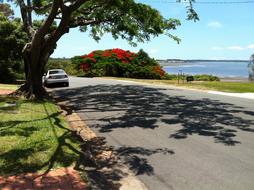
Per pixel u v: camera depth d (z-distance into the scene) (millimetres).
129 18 23438
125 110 15859
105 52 50781
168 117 13938
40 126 11625
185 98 19781
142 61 48312
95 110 16141
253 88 25359
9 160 7992
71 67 54219
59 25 20359
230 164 8062
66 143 9508
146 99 19547
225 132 11250
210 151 9125
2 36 34781
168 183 7004
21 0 22500
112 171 7703
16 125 11703
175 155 8828
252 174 7418
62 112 15141
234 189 6645
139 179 7238
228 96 20797
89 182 6926
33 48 20375
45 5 22984
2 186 6586
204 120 13211
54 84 29594
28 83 20875
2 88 27188
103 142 10203
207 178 7223
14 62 37438
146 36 24594
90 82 34594
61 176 7156
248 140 10203
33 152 8602
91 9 22922
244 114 14422
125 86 28531
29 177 7059
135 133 11320
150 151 9227
